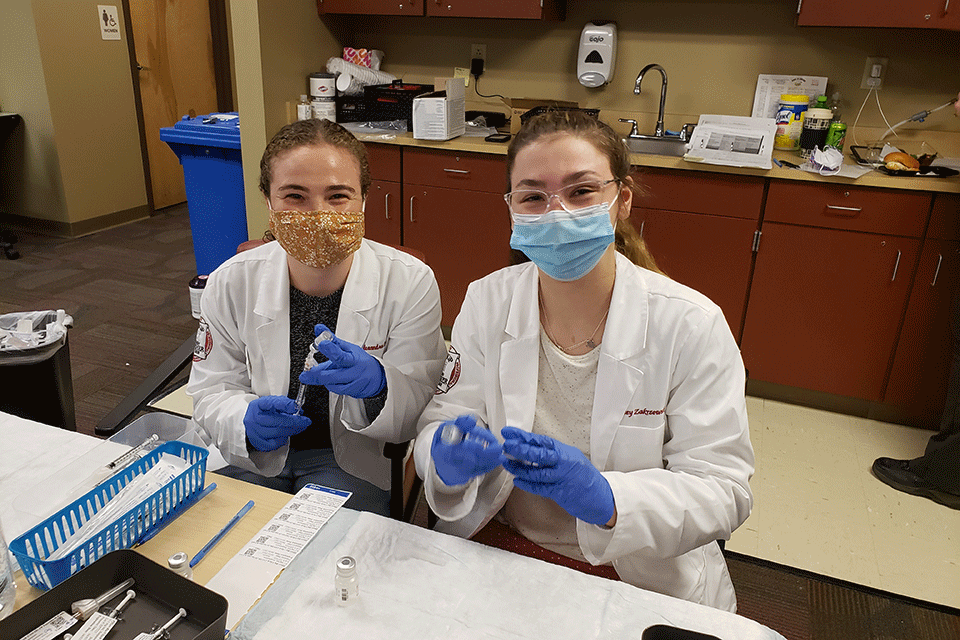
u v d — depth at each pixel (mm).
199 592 762
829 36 2926
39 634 736
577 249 1076
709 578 1213
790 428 2707
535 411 1214
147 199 5199
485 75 3504
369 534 960
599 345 1179
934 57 2814
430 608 837
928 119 2889
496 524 1315
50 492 982
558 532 1250
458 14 3102
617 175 1125
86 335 3260
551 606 846
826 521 2180
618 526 1005
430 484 1122
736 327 2844
